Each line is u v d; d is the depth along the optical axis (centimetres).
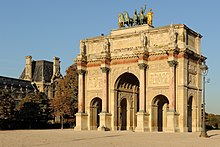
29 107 12888
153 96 9100
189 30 9300
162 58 9050
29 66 19050
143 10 10075
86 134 7288
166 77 8938
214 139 5938
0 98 11381
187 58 9031
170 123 8575
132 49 9562
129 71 9569
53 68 19288
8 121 12288
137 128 9000
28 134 7312
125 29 9969
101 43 10362
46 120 13488
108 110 9875
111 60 9975
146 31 9438
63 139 5600
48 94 18588
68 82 12312
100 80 10181
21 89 17175
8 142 4950
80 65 10338
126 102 10400
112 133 7819
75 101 12156
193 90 9300
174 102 8681
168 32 9112
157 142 5097
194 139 5850
